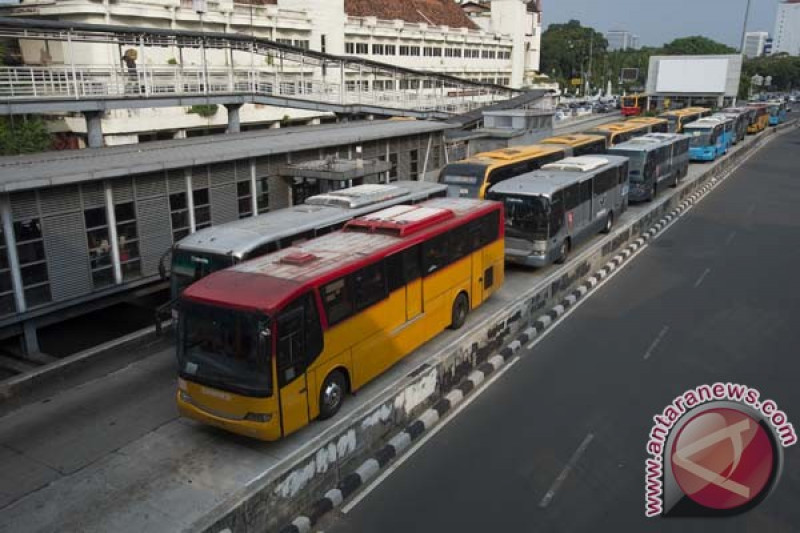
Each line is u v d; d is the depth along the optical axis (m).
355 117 34.44
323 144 18.41
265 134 20.41
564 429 9.43
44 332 14.23
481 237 13.94
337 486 8.09
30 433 9.57
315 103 29.28
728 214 24.81
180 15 34.09
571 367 11.59
